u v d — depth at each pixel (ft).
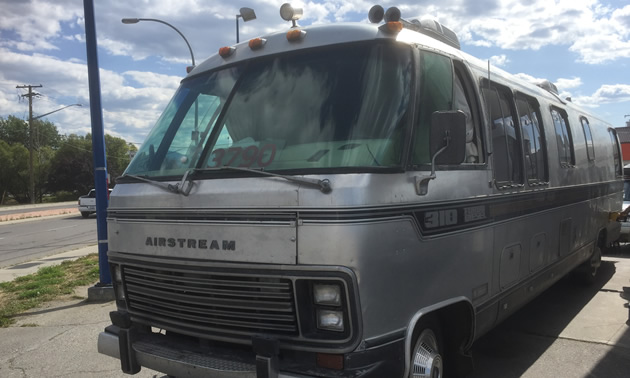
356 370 9.41
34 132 304.71
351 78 11.18
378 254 9.64
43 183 244.42
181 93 13.93
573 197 21.56
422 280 10.75
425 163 11.01
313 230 9.45
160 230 11.49
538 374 15.55
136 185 12.32
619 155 32.71
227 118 12.17
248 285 10.12
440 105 11.95
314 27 12.53
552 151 19.35
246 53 13.10
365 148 10.16
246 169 10.40
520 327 20.16
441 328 12.73
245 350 10.88
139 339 12.21
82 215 109.50
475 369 15.98
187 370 10.73
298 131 11.02
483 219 13.24
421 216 10.71
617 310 22.22
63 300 26.81
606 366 16.05
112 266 13.00
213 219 10.55
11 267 41.11
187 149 12.32
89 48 25.80
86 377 16.24
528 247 16.35
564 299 24.23
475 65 14.48
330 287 9.48
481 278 13.12
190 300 11.00
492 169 13.89
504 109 15.81
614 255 37.19
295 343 9.82
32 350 19.07
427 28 13.91
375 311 9.61
